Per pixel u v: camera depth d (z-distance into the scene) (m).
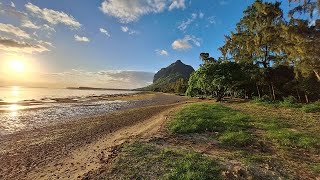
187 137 12.77
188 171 7.77
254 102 33.94
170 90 178.62
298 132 13.17
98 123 21.27
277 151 10.27
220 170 7.88
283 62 40.56
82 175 8.15
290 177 7.56
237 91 56.03
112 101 63.69
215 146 11.07
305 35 22.58
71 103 53.31
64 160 10.61
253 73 40.56
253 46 38.19
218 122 16.11
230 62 39.97
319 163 8.81
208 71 38.59
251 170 7.85
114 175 7.87
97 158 9.99
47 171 9.33
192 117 18.47
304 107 23.95
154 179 7.46
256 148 10.73
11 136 17.19
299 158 9.41
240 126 15.14
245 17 40.22
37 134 17.45
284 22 29.81
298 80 40.47
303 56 23.48
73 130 18.20
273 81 43.44
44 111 35.09
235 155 9.57
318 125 15.52
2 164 10.58
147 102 59.69
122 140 12.82
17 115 30.06
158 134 13.54
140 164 8.63
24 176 9.00
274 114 20.72
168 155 9.47
